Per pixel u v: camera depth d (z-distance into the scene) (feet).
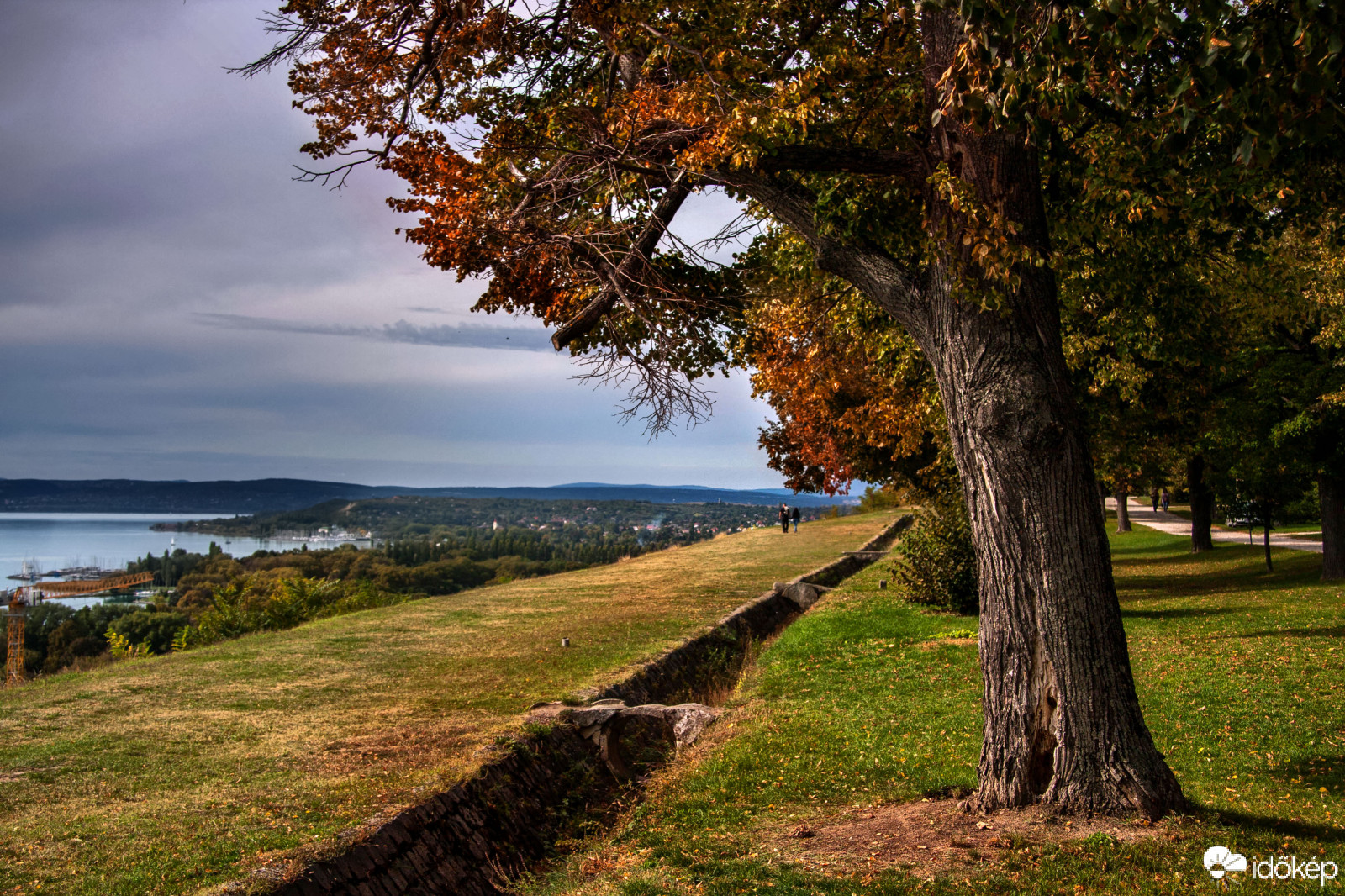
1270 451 61.41
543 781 24.82
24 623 97.91
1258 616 47.29
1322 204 21.61
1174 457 84.74
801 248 39.32
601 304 27.04
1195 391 53.98
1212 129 15.94
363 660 39.68
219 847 16.99
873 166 19.61
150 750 24.80
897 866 15.78
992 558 17.80
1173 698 30.42
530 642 43.93
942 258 18.40
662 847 18.72
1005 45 15.72
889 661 39.58
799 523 167.73
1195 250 29.53
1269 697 29.63
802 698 33.63
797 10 25.61
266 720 28.35
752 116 19.17
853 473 74.23
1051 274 18.47
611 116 24.61
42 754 24.32
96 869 15.98
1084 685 16.92
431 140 26.23
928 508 58.34
